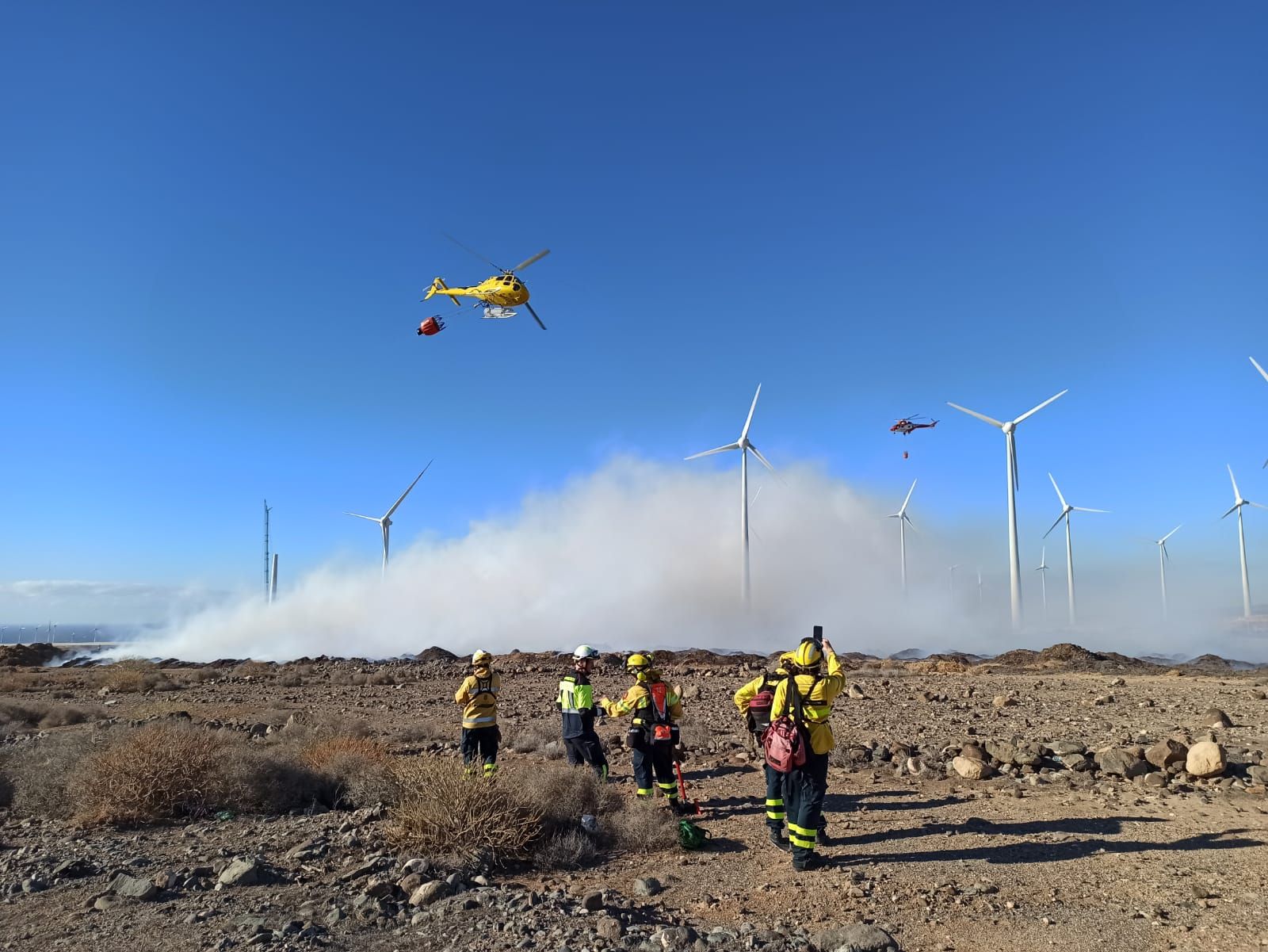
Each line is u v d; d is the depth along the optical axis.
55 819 9.13
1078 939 5.27
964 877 6.52
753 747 7.98
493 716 10.59
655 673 9.38
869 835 7.94
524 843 7.50
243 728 16.55
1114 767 10.08
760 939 5.34
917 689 21.52
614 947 5.17
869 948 5.14
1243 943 5.09
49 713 19.03
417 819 7.49
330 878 6.71
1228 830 7.57
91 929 5.61
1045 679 24.83
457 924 5.61
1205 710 15.66
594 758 10.48
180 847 7.79
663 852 7.74
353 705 23.17
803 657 7.20
